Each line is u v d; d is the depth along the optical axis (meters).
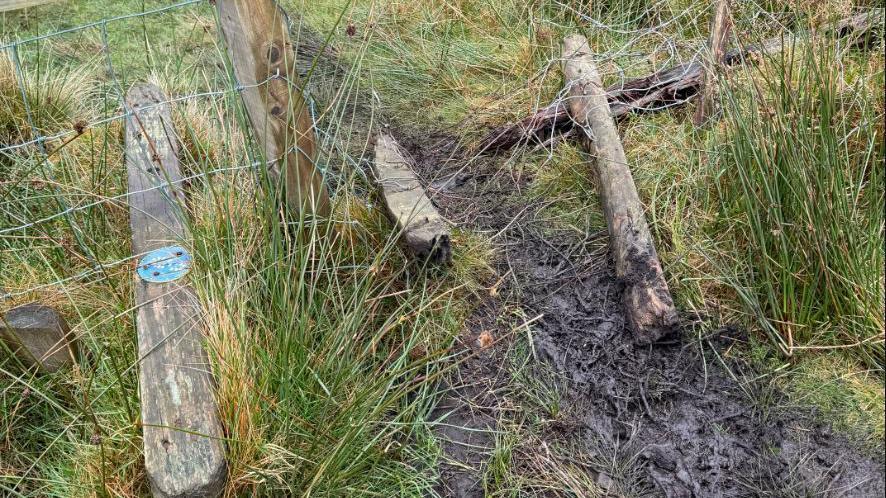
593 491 2.58
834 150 2.96
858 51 3.72
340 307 3.06
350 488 2.54
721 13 3.74
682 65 4.18
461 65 4.77
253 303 2.83
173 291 2.77
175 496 2.19
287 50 2.85
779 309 2.91
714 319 3.04
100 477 2.50
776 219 2.88
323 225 3.25
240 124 3.02
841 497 2.47
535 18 4.88
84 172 3.63
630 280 3.09
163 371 2.49
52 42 5.00
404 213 3.30
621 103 4.05
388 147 3.78
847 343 2.83
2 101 4.00
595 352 3.04
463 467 2.70
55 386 2.88
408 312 3.15
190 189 3.44
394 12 5.13
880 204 2.94
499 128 4.18
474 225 3.71
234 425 2.42
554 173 3.91
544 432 2.79
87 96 4.39
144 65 4.81
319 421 2.54
